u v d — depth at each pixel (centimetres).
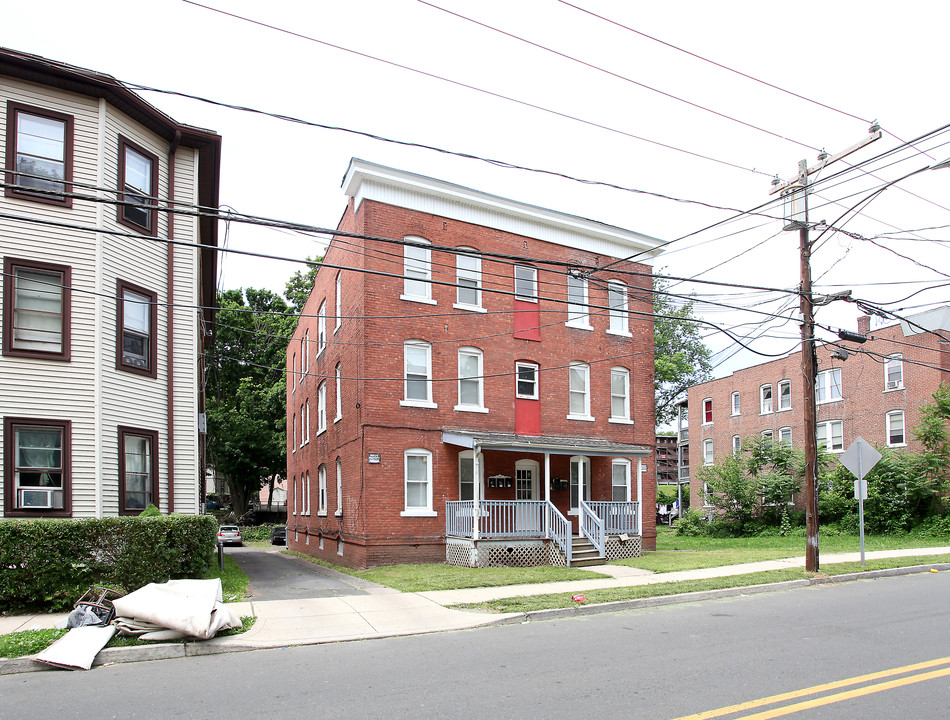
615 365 2480
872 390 3728
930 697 690
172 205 1698
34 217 1448
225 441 4638
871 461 1791
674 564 1867
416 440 2056
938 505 2992
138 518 1234
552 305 2352
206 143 1745
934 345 3412
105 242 1512
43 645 901
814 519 1678
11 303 1413
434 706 671
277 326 4897
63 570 1145
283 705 683
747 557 2050
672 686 731
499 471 2181
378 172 2048
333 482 2402
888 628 1034
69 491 1419
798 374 4200
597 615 1195
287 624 1087
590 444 2289
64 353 1447
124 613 946
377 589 1482
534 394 2292
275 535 4212
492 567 1855
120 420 1516
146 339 1608
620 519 2139
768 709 654
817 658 848
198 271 2317
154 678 799
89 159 1507
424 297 2114
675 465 8256
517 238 2300
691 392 5238
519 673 790
